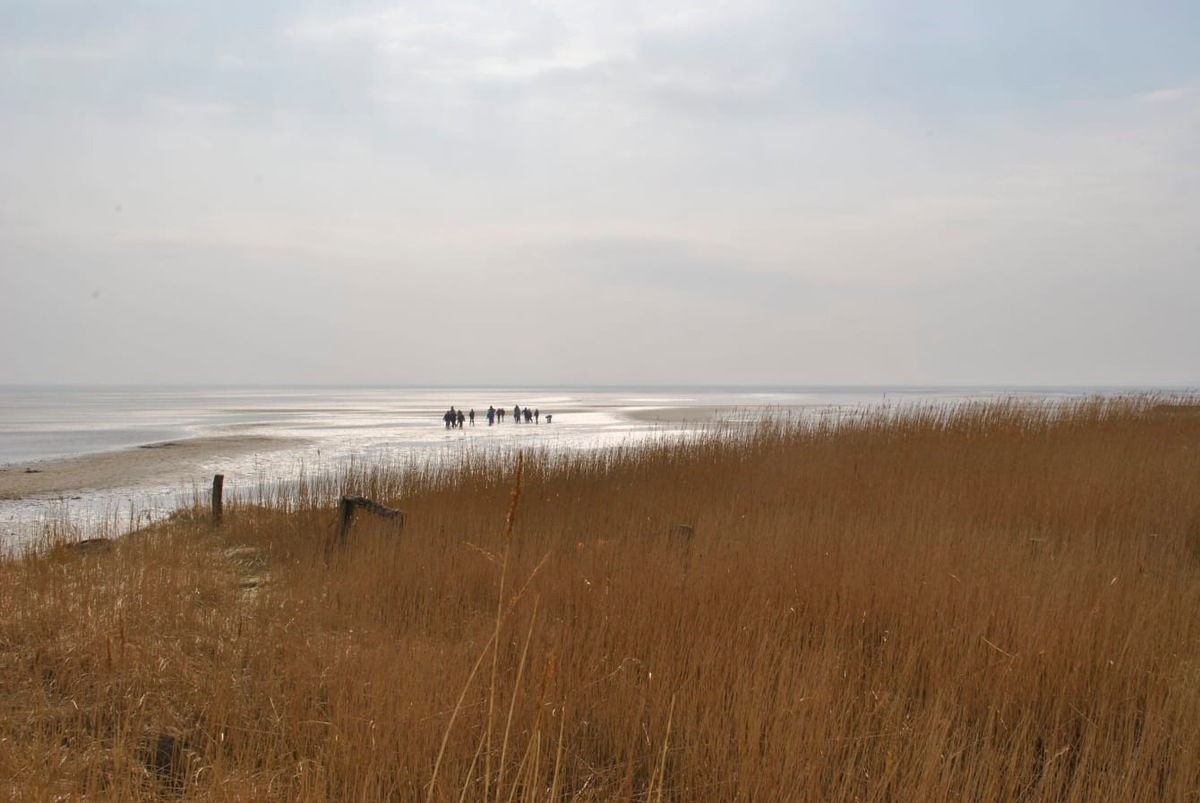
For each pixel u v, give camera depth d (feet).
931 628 19.25
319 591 25.34
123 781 12.94
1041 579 22.17
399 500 43.09
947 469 39.93
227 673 17.49
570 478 44.50
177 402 408.67
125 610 20.86
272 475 76.84
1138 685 16.47
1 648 18.81
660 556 25.81
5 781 13.08
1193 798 13.26
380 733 14.80
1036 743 15.92
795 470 43.27
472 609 23.30
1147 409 62.23
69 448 113.39
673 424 165.37
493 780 14.03
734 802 13.61
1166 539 28.91
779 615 20.71
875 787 13.39
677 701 16.08
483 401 426.10
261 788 13.32
